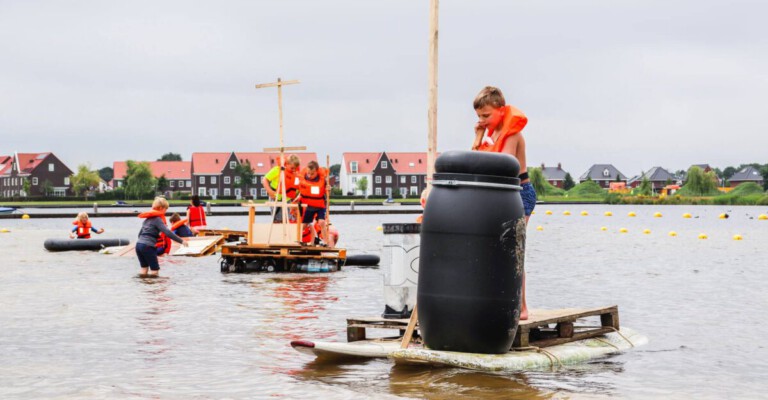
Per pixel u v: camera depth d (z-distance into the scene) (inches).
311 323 345.4
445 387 225.0
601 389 225.9
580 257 790.5
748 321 361.1
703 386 232.4
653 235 1299.2
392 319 287.6
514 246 247.9
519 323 265.0
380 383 230.8
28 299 433.1
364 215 2440.9
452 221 245.3
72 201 5216.5
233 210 3006.9
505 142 267.7
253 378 238.8
